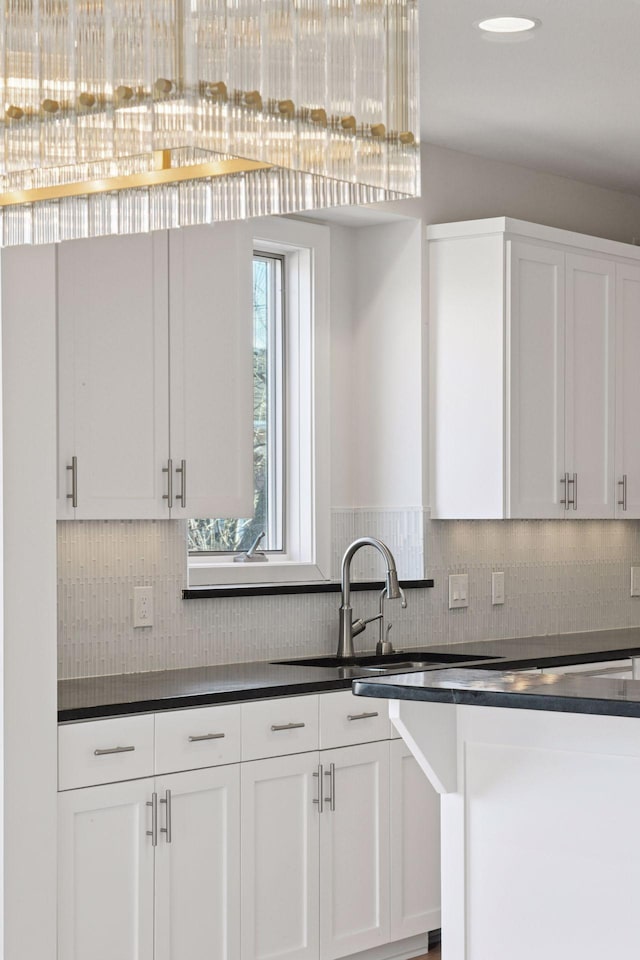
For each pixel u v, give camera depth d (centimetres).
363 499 528
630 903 243
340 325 525
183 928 357
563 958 252
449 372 510
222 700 369
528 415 507
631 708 222
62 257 375
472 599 535
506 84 439
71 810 333
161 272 401
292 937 388
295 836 389
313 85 180
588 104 462
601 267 543
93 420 382
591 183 579
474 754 265
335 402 521
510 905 259
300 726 391
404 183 194
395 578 469
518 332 502
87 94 177
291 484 512
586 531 594
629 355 557
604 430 544
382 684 257
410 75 195
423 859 432
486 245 502
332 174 183
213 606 443
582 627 591
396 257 518
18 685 324
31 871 324
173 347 404
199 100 167
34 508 330
